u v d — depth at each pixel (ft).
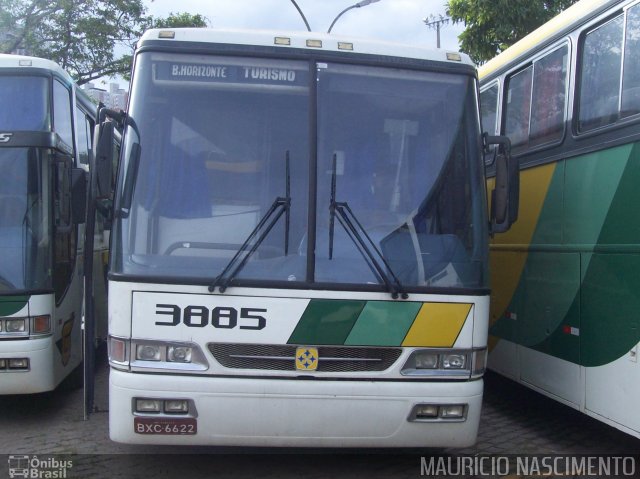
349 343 16.24
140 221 16.66
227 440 16.08
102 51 70.38
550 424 23.68
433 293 16.67
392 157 17.54
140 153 17.06
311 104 17.42
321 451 19.49
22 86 23.36
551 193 21.57
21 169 22.79
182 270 16.20
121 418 15.98
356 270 16.49
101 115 17.24
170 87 17.44
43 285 22.39
